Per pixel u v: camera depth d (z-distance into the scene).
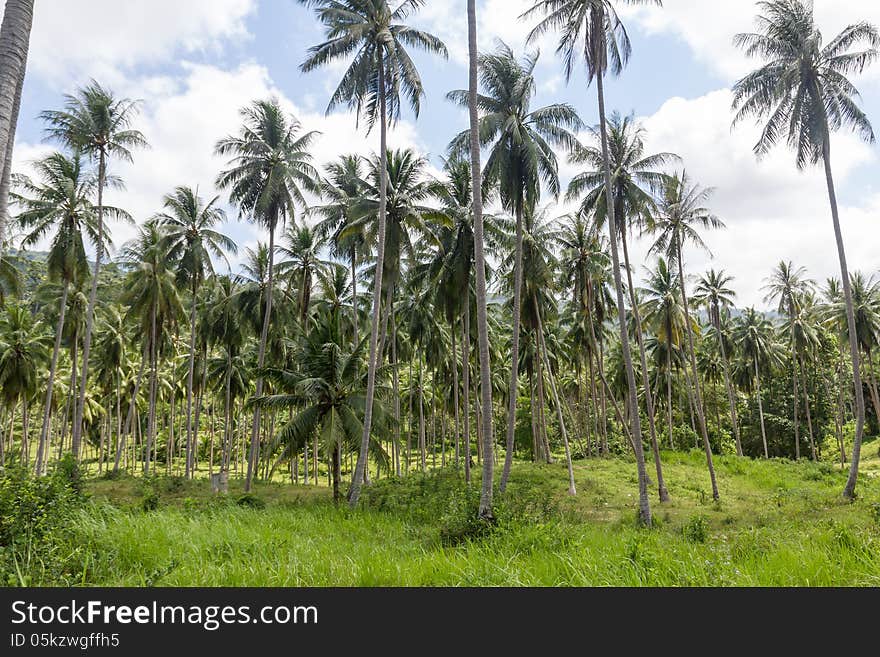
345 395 21.52
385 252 23.84
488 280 27.77
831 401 52.56
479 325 13.56
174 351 41.31
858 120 21.22
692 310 41.97
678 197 25.98
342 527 13.20
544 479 28.30
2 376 31.94
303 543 9.38
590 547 8.78
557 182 20.31
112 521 9.45
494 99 20.05
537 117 20.42
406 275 29.86
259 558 7.92
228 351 38.19
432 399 52.78
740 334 48.72
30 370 33.06
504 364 46.91
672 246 26.95
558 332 44.66
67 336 35.72
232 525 10.88
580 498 24.00
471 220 24.36
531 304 29.45
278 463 21.20
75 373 33.81
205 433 61.16
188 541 8.66
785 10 21.64
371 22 19.89
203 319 38.34
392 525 13.98
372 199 23.50
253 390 45.94
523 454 57.16
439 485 24.52
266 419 45.59
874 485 24.75
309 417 20.77
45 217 26.61
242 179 27.70
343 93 19.98
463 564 7.52
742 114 22.61
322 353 21.41
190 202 31.36
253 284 33.12
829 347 51.66
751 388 53.47
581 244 27.97
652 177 22.09
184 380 46.44
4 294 28.50
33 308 38.12
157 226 32.03
